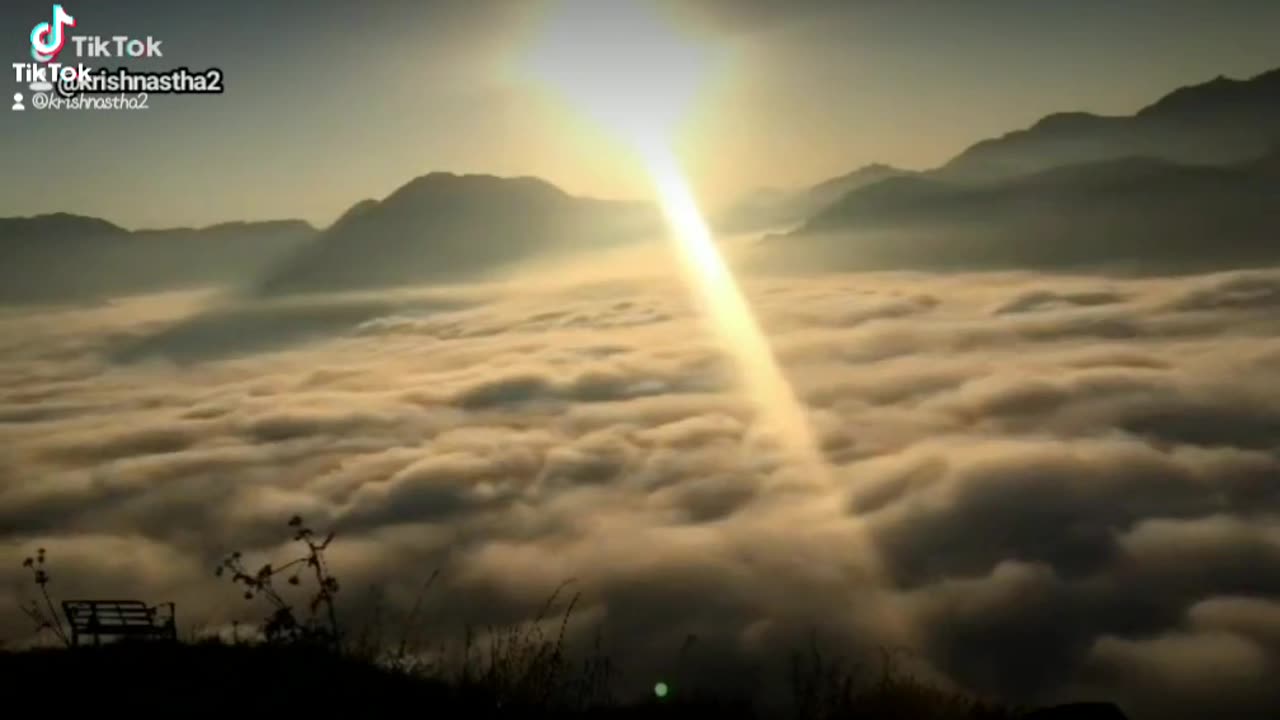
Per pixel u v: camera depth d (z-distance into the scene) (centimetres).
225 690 773
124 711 737
